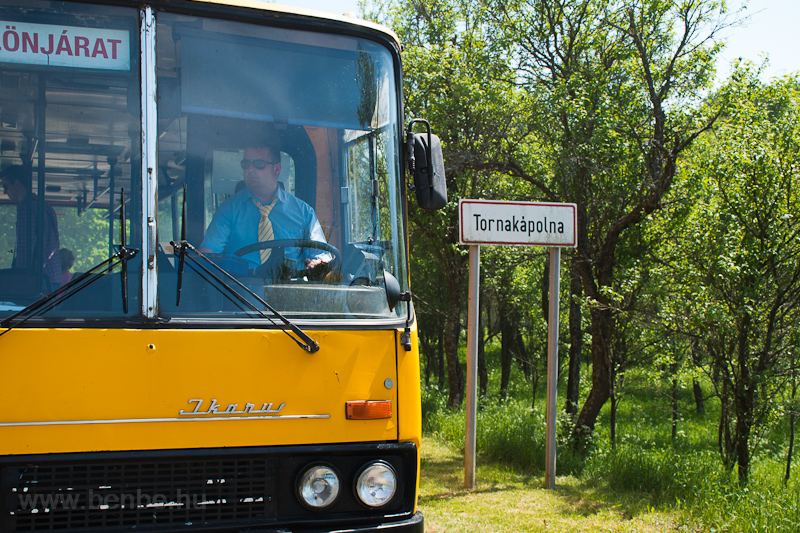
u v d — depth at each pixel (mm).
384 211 3461
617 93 10734
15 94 2924
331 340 3021
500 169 11336
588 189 10336
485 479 7871
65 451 2658
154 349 2785
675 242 9273
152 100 3039
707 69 10625
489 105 11578
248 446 2854
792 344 7047
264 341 2916
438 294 21016
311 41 3385
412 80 12109
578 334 11477
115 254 2883
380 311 3215
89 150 2953
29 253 2838
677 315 8211
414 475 3107
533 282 19109
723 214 7535
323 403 2975
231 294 2945
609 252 9898
